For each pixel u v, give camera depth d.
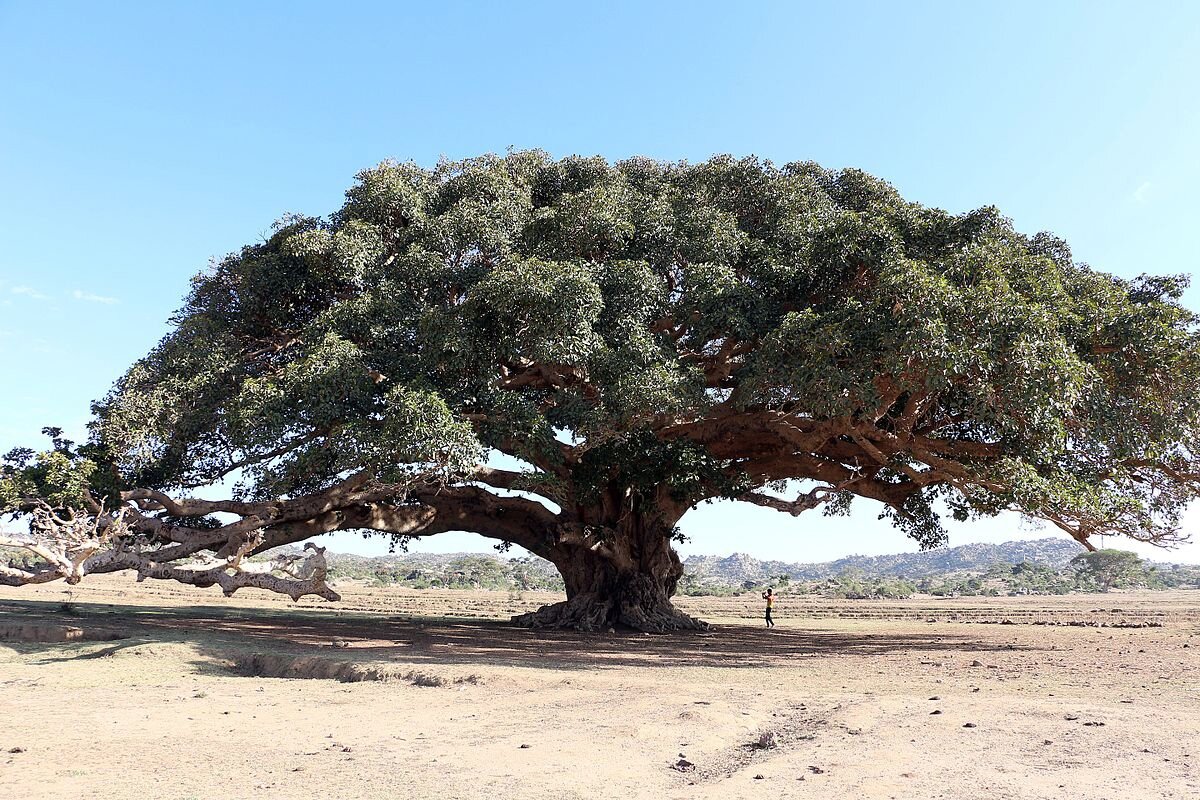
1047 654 17.53
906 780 6.04
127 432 18.25
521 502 26.64
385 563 199.00
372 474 18.45
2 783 6.01
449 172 24.08
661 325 20.89
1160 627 29.00
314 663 13.05
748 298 19.12
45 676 12.13
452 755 7.00
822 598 92.50
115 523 17.16
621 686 11.12
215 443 20.14
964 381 16.72
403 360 18.09
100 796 5.68
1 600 29.97
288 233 22.20
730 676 13.02
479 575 126.44
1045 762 6.55
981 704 9.32
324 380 16.94
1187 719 8.34
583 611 25.50
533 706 9.55
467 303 18.00
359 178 22.88
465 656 15.05
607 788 5.94
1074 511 16.56
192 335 19.66
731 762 6.91
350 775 6.31
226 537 19.91
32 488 16.98
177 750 7.23
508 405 17.81
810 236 20.50
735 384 22.50
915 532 26.20
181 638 15.90
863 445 20.09
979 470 17.62
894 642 21.44
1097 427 16.88
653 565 26.45
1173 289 21.61
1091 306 18.03
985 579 166.88
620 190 21.66
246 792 5.81
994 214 19.95
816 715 8.80
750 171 23.09
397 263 20.19
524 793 5.79
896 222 20.39
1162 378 17.34
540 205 24.31
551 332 17.33
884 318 16.41
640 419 18.08
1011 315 15.48
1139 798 5.49
